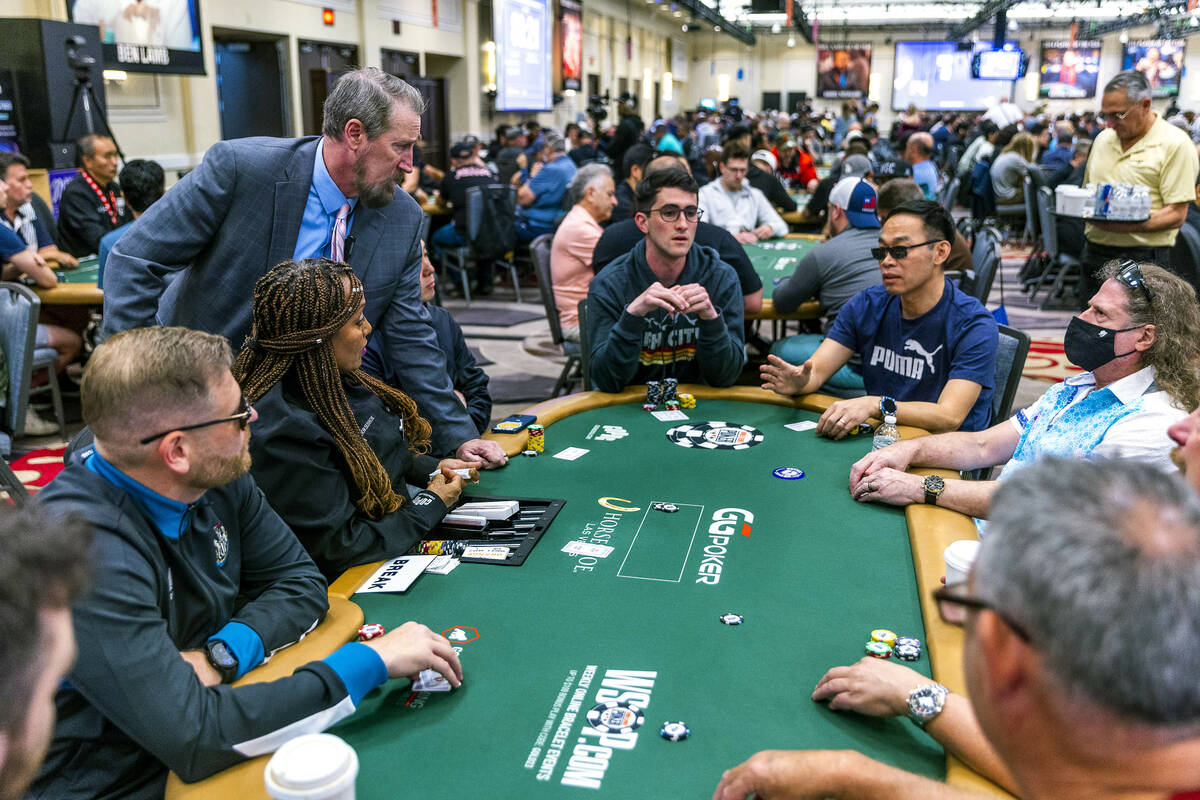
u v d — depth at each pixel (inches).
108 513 54.7
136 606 53.1
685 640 64.8
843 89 1216.2
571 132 530.3
